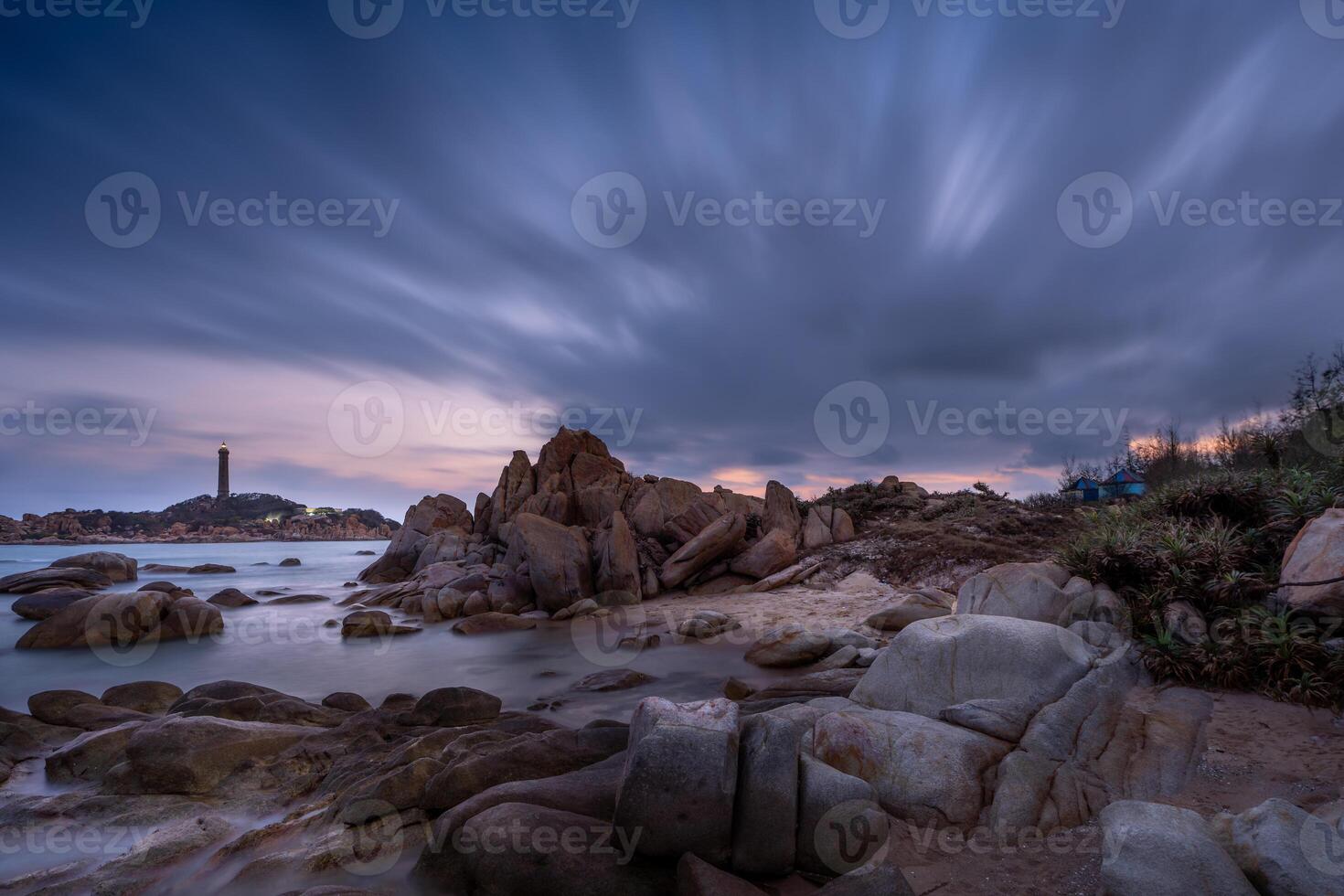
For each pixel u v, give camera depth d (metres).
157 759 6.84
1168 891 3.80
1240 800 5.02
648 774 4.66
